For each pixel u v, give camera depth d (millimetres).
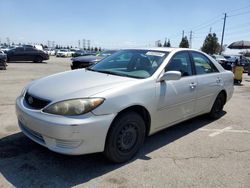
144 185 3225
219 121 5965
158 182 3305
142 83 3805
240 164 3920
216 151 4328
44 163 3590
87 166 3570
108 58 5004
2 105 6441
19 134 4520
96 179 3287
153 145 4414
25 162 3594
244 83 14289
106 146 3441
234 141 4816
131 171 3520
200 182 3363
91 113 3186
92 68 4734
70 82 3725
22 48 24516
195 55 5137
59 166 3537
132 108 3686
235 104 7953
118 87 3525
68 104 3180
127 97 3516
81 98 3219
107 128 3309
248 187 3320
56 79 3961
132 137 3742
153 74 4082
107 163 3670
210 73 5438
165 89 4113
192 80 4754
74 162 3650
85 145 3203
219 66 5848
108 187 3137
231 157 4141
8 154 3791
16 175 3281
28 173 3336
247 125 5805
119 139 3547
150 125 4027
